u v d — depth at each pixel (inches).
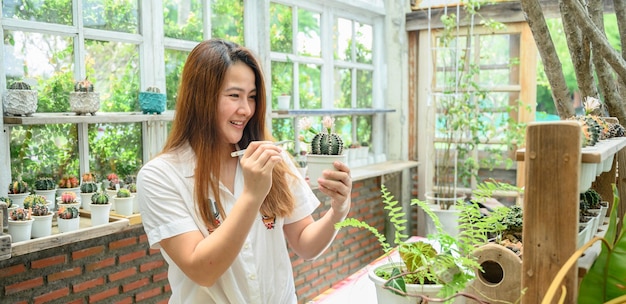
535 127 36.5
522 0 84.2
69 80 104.7
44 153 100.8
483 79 191.8
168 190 49.4
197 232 48.7
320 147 83.4
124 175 115.7
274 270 55.0
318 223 57.4
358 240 185.2
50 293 95.3
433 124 196.9
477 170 193.5
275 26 155.6
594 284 38.1
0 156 91.1
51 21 101.0
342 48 184.7
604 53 78.8
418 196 204.2
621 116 89.4
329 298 66.7
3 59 92.8
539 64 333.7
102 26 110.0
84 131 107.3
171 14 124.7
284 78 159.0
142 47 117.5
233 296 51.4
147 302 113.5
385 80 201.5
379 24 200.7
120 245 106.3
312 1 167.6
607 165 59.9
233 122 50.4
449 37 180.4
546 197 36.4
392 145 203.0
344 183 55.0
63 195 94.0
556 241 36.3
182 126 51.9
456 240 46.6
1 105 91.0
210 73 49.5
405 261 45.2
